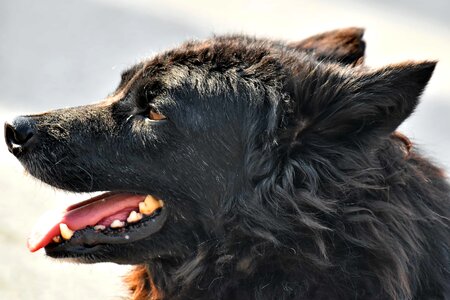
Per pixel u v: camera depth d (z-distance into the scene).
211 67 7.02
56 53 18.30
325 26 21.75
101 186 7.06
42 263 10.36
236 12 22.39
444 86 19.47
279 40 7.96
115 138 7.03
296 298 6.67
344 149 6.52
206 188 6.82
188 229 6.90
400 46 20.91
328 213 6.47
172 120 6.87
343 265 6.54
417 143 7.25
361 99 6.34
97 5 21.53
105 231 6.98
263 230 6.60
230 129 6.84
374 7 24.61
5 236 10.74
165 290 7.16
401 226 6.51
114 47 19.00
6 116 14.45
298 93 6.64
